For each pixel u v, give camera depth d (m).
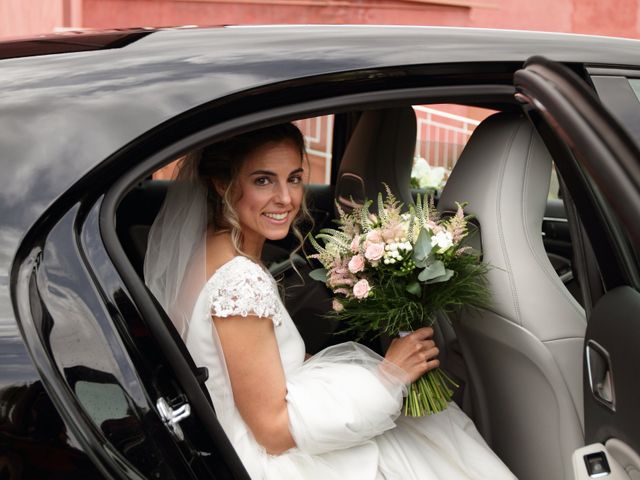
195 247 1.94
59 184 1.41
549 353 1.96
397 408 1.95
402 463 2.02
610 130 1.41
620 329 1.65
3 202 1.38
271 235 1.97
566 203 1.95
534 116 1.75
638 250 1.36
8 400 1.28
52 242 1.39
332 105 1.66
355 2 7.88
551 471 2.02
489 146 2.02
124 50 1.65
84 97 1.50
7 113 1.45
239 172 1.92
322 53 1.69
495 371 2.12
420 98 1.75
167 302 1.93
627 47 1.97
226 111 1.57
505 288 1.98
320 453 1.98
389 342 2.40
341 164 2.80
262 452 1.93
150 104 1.51
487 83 1.81
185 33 1.79
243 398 1.89
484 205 1.99
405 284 1.95
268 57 1.64
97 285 1.41
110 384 1.36
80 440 1.31
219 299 1.85
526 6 8.23
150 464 1.37
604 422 1.70
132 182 1.48
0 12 8.07
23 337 1.31
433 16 8.06
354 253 2.00
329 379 1.95
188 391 1.49
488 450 2.07
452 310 2.05
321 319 2.59
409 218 1.99
